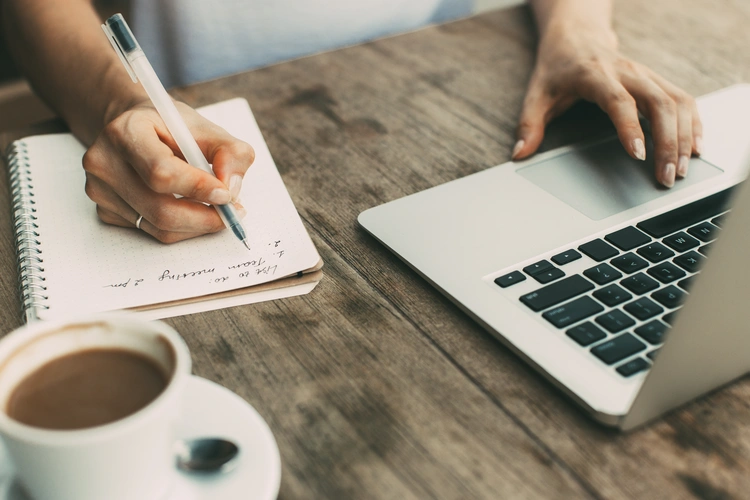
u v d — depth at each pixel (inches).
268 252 19.5
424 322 17.4
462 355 16.3
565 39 29.2
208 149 21.2
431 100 28.6
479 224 20.4
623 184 22.3
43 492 11.4
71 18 27.9
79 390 11.6
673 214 20.5
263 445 12.9
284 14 40.9
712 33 34.3
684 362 13.7
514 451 14.0
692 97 25.9
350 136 26.1
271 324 17.4
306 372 16.0
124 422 10.5
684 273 17.8
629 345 15.6
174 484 12.2
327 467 13.7
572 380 14.8
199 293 18.0
